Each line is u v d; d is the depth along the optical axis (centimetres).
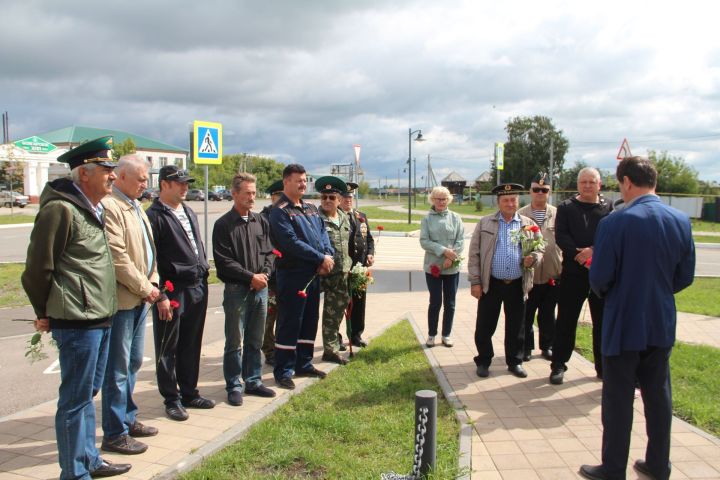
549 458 402
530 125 7800
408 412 479
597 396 532
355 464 382
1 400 538
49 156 5153
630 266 362
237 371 514
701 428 454
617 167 397
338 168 2773
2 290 1084
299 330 572
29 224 2794
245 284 511
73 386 342
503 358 664
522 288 589
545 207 658
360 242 684
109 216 390
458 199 7812
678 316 916
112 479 362
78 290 335
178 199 468
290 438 421
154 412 486
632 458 406
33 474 371
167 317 443
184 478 365
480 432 447
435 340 745
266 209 686
